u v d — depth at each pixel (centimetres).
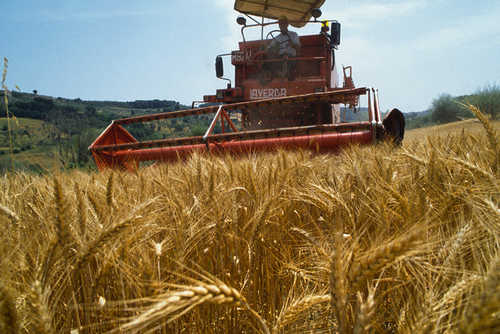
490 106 3825
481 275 75
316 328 129
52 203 154
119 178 269
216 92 1102
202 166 242
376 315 117
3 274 86
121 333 107
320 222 201
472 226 115
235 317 152
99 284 112
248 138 669
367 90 686
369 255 76
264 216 161
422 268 110
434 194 178
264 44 1130
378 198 163
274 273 184
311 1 1113
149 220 140
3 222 121
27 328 97
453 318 75
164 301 68
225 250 165
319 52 1121
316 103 994
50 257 105
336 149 621
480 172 165
